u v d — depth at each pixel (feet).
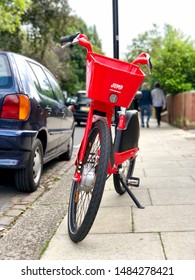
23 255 10.39
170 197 15.02
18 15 55.47
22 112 15.55
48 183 19.48
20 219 13.55
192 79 49.96
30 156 16.40
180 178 18.38
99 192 9.94
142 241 10.78
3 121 15.38
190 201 14.37
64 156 26.27
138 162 23.39
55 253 10.30
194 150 28.09
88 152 11.30
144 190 16.25
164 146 30.81
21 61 17.49
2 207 15.06
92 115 11.67
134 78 10.70
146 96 50.34
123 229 11.73
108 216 12.96
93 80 10.76
